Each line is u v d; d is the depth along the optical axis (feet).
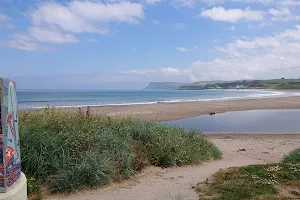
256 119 85.76
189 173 25.84
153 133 31.71
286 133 61.46
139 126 33.09
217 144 47.21
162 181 22.89
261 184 19.71
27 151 20.95
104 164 21.91
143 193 19.86
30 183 19.01
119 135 28.86
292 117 91.40
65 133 24.29
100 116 35.17
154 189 20.75
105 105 130.93
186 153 30.22
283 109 117.70
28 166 20.54
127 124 33.35
